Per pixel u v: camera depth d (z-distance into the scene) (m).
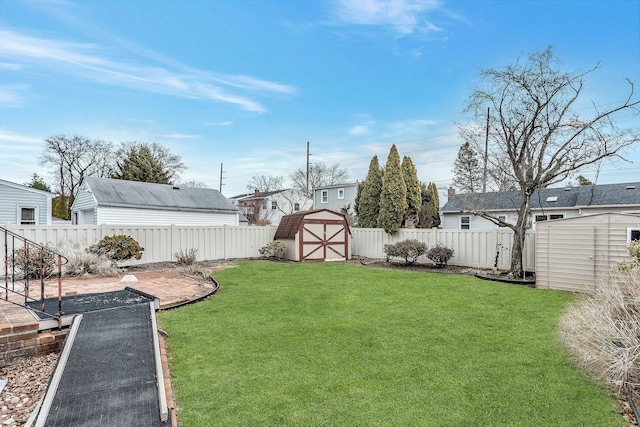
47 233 8.94
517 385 3.18
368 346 4.12
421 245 11.05
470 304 6.02
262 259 12.90
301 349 4.02
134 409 2.58
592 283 6.82
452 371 3.46
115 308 4.69
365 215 17.72
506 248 10.01
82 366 3.14
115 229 10.12
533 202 18.67
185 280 7.97
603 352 3.10
